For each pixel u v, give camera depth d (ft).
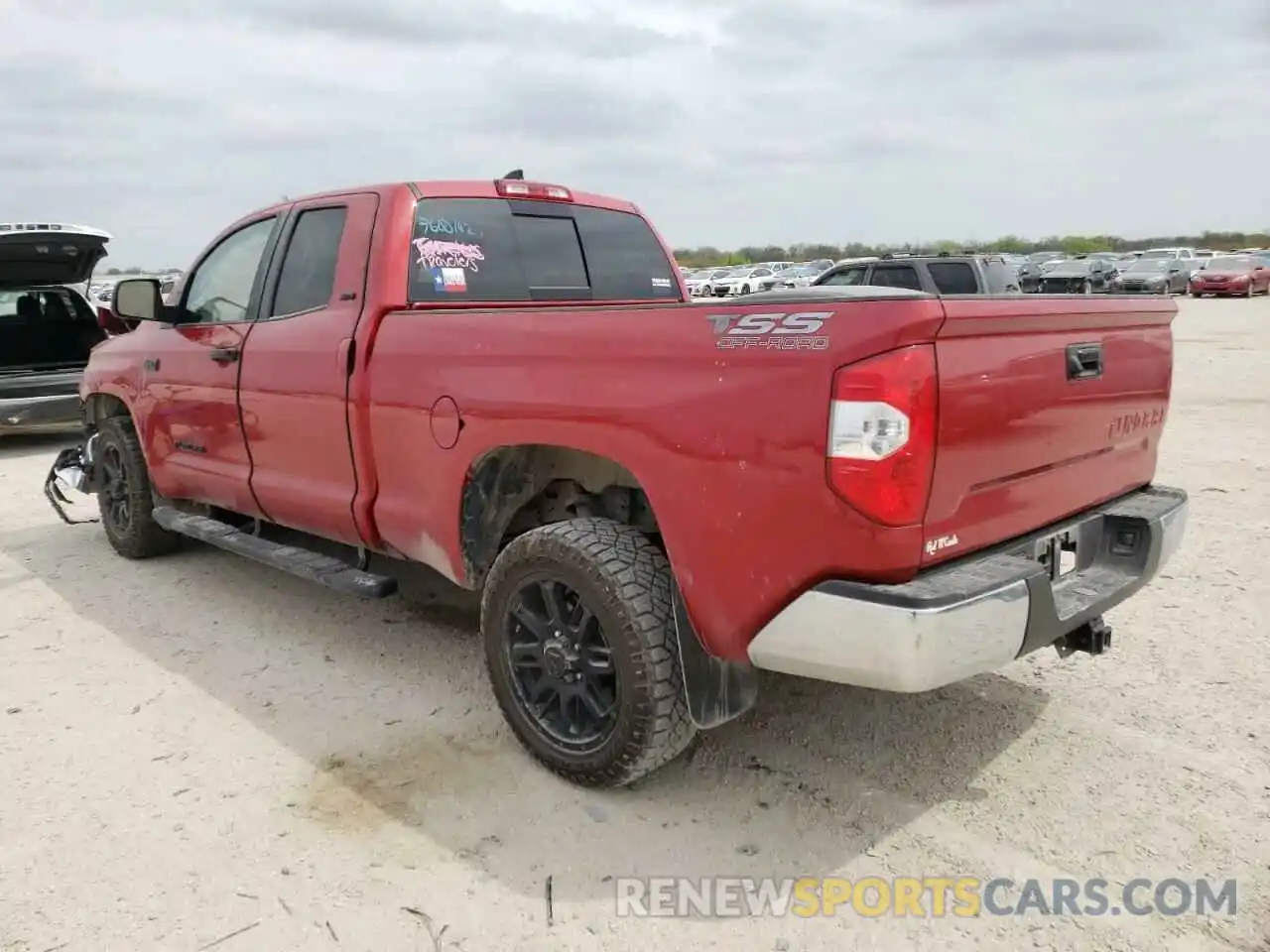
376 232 12.66
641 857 9.31
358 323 12.46
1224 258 121.39
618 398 9.41
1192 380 43.29
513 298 13.65
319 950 8.13
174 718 12.26
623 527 10.22
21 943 8.20
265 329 14.17
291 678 13.43
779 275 127.95
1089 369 9.84
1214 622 14.65
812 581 8.31
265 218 15.07
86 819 10.00
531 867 9.18
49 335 35.63
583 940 8.21
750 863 9.21
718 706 9.66
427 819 9.96
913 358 7.72
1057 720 11.81
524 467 11.35
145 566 18.84
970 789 10.37
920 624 7.72
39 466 30.17
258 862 9.27
